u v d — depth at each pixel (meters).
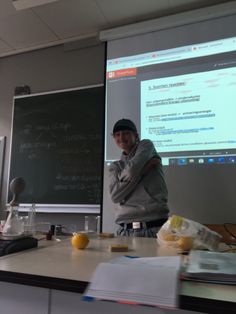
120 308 0.58
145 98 2.55
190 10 2.57
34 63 3.28
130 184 1.74
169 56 2.54
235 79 2.29
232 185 2.15
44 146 3.04
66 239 1.29
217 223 2.14
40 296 0.66
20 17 2.75
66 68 3.11
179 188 2.29
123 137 1.90
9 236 1.01
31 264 0.75
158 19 2.59
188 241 0.96
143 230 1.71
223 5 2.39
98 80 2.94
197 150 2.29
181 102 2.42
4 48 3.30
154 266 0.59
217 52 2.38
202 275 0.58
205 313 0.49
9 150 3.18
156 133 2.45
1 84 3.39
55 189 2.90
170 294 0.48
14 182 1.16
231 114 2.25
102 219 2.49
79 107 2.96
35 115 3.14
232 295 0.51
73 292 0.59
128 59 2.69
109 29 2.81
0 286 0.71
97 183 2.77
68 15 2.71
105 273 0.56
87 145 2.87
